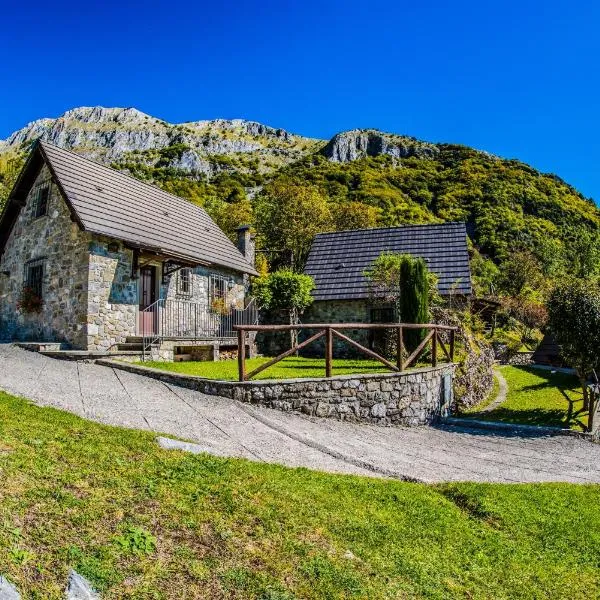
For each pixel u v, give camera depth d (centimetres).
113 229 1502
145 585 349
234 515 458
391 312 2152
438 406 1304
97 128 14012
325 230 4184
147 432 655
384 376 1135
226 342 1791
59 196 1575
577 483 777
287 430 866
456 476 760
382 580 409
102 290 1470
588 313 1202
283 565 402
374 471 723
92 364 1216
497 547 512
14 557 339
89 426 628
